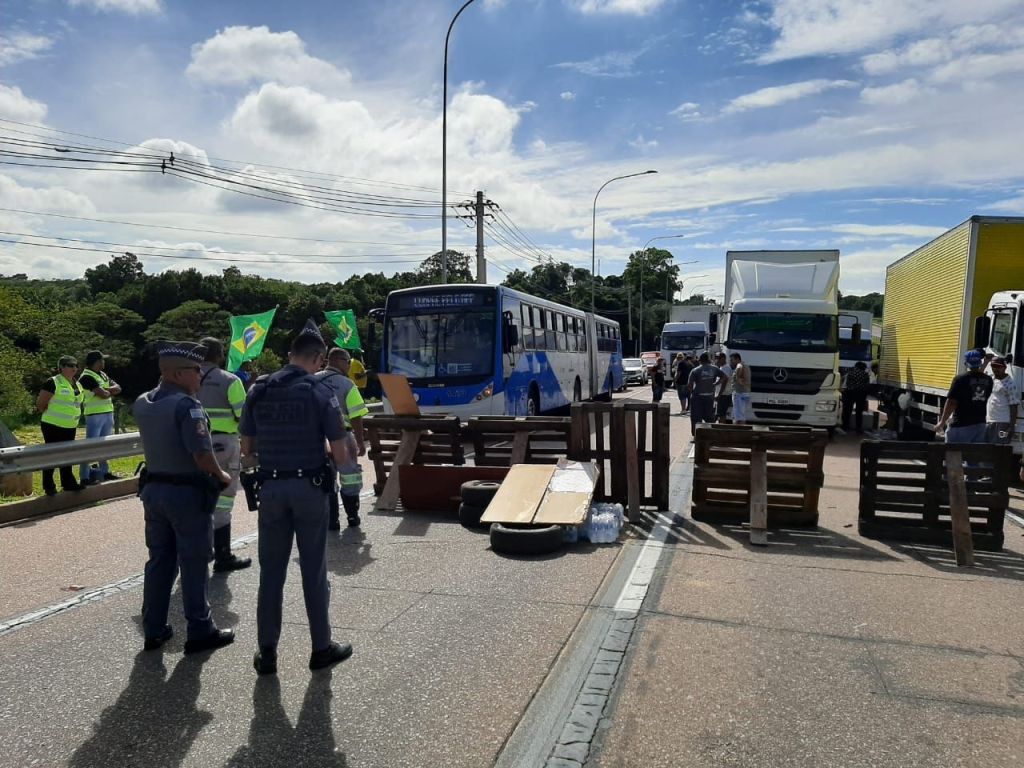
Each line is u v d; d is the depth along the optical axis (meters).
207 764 3.52
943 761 3.54
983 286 12.83
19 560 6.97
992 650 4.85
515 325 15.72
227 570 6.62
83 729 3.85
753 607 5.62
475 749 3.63
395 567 6.62
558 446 9.54
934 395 15.05
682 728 3.84
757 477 7.94
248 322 14.98
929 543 7.59
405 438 9.52
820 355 16.83
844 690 4.26
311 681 4.38
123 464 14.21
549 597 5.81
